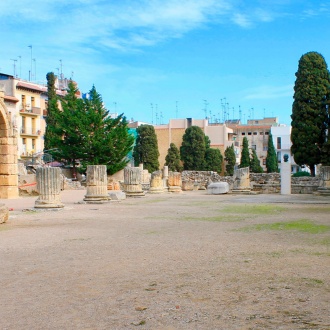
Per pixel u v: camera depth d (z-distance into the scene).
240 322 5.76
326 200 29.78
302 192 39.41
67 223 17.58
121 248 11.53
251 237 13.16
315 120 50.22
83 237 13.65
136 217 19.73
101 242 12.61
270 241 12.31
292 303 6.53
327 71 51.22
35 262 9.92
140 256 10.38
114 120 58.91
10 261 10.08
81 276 8.52
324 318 5.84
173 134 100.25
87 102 58.97
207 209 23.58
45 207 23.25
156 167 84.50
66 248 11.69
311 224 16.23
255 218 18.70
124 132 58.34
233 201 29.77
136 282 7.96
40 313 6.40
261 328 5.52
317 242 12.02
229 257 10.04
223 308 6.37
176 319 5.94
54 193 23.61
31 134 74.38
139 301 6.81
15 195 34.38
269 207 24.31
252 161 92.62
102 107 59.72
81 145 57.31
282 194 38.09
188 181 50.31
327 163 48.75
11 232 14.99
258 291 7.19
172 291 7.30
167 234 14.09
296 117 51.03
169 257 10.18
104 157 56.94
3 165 33.78
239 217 19.22
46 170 23.45
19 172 46.06
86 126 57.16
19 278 8.47
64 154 57.22
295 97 51.38
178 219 18.72
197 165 85.62
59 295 7.28
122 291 7.39
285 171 38.19
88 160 57.41
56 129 57.91
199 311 6.25
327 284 7.53
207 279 8.04
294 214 20.25
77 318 6.13
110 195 30.25
